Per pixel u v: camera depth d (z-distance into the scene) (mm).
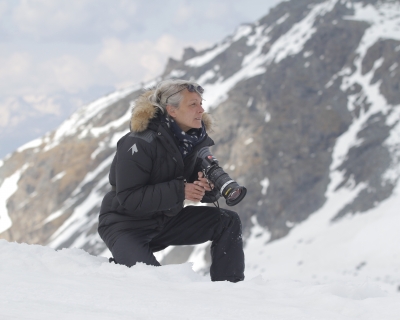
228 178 3615
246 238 83812
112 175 3961
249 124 103375
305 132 95375
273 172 91688
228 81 128375
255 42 139250
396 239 67625
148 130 3744
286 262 72188
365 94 96938
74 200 116875
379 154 84625
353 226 74375
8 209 125562
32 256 3346
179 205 3828
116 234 3855
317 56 109250
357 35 108938
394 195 77000
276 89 107562
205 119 3988
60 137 141625
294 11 136250
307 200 84625
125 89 154375
